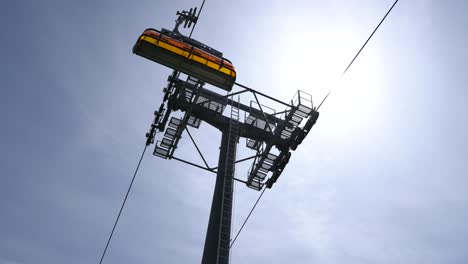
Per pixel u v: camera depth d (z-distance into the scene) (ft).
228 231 53.42
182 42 48.88
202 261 51.70
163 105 64.23
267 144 65.51
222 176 59.31
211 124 66.13
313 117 61.72
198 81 62.54
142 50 47.42
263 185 66.39
